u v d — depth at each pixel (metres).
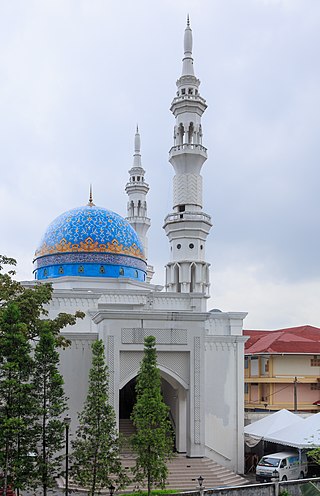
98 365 30.39
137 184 85.31
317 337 62.81
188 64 63.41
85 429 29.73
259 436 42.69
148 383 30.78
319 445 38.28
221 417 43.62
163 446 29.92
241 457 43.38
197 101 61.62
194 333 40.72
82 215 53.78
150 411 30.17
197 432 39.84
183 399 41.59
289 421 43.41
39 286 36.16
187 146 60.56
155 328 40.12
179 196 60.94
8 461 28.34
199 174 61.41
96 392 29.97
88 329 45.66
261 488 30.55
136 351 39.72
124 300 49.00
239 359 44.78
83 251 51.75
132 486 35.72
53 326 34.31
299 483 31.55
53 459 33.78
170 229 60.34
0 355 29.11
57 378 29.38
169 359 40.44
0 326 29.11
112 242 52.56
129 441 31.47
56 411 29.64
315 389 56.16
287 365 56.06
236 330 47.88
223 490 29.80
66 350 41.06
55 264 52.12
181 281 59.09
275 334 62.25
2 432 27.53
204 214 60.25
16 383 28.02
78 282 50.44
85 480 29.14
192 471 37.91
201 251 60.22
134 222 83.81
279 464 39.31
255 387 57.88
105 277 51.44
